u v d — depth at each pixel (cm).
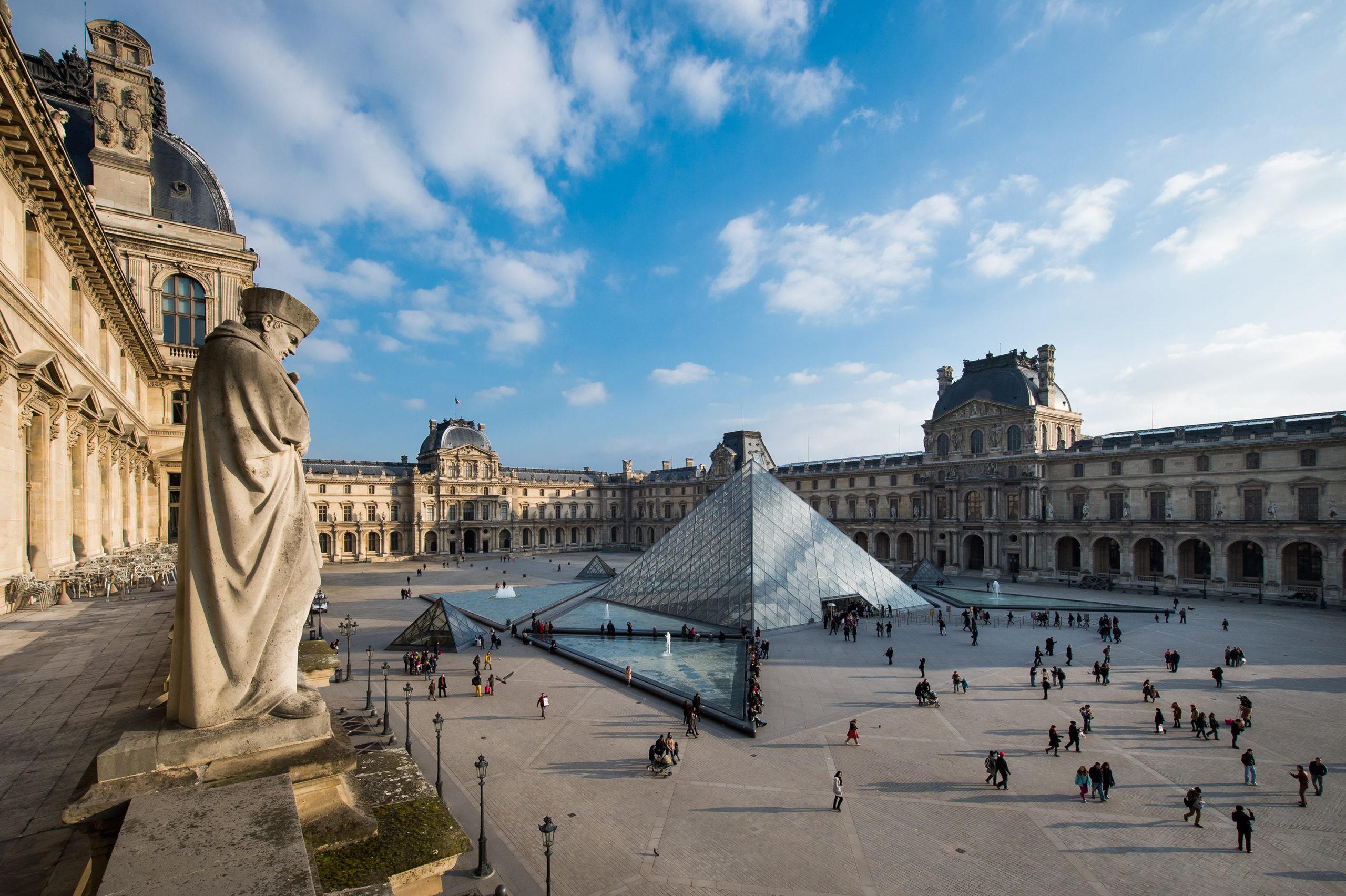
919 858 2211
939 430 10806
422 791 673
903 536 11594
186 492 549
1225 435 8081
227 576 544
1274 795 2655
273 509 571
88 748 977
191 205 5675
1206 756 3038
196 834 435
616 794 2664
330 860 524
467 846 577
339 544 13400
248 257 5716
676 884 2062
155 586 2928
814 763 2970
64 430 2736
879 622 5909
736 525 6675
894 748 3145
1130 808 2545
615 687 4203
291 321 624
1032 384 9981
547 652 5203
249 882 385
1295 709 3706
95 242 3023
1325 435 7256
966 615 6088
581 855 2222
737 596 6075
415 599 8106
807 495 13012
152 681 1330
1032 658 4900
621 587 7419
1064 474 9469
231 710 550
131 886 368
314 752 562
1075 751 3094
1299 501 7488
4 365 2098
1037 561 9500
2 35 1877
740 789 2706
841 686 4181
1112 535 8838
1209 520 8075
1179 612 6825
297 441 589
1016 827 2412
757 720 3394
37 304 2364
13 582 2155
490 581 9900
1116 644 5359
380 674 4569
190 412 545
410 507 14425
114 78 5206
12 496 2202
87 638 1731
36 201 2505
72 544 2922
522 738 3275
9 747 976
